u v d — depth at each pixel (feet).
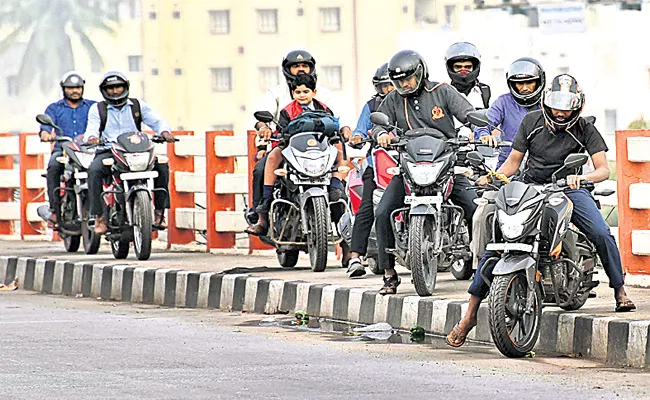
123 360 49.98
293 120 73.56
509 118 64.64
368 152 67.77
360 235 66.18
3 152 107.76
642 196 66.95
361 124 69.00
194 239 94.27
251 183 86.02
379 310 61.52
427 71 62.64
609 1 187.62
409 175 59.77
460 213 61.72
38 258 84.99
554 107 52.70
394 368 48.01
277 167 74.02
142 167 81.56
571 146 53.93
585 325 51.67
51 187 89.35
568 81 53.06
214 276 71.67
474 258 54.49
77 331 59.41
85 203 86.89
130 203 82.12
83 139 85.35
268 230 74.95
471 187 62.18
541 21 186.19
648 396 41.98
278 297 67.56
